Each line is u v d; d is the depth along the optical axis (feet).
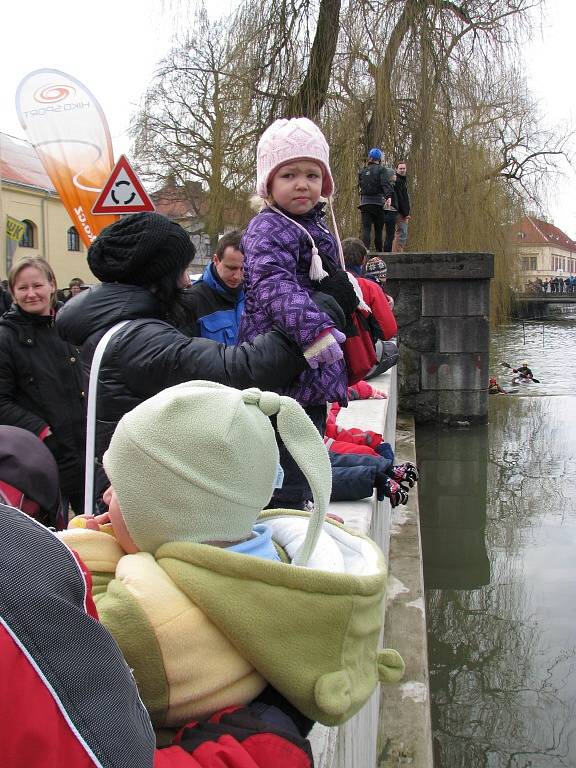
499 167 60.49
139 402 6.64
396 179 42.86
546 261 270.05
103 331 6.77
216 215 54.44
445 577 21.98
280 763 3.82
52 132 21.02
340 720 4.27
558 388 55.42
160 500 4.30
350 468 12.14
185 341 6.63
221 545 4.52
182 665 4.04
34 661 2.78
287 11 48.67
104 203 17.79
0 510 3.05
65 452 11.90
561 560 22.91
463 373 37.88
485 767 14.07
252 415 4.51
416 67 49.08
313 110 50.08
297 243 7.81
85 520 5.30
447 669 17.29
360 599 4.38
